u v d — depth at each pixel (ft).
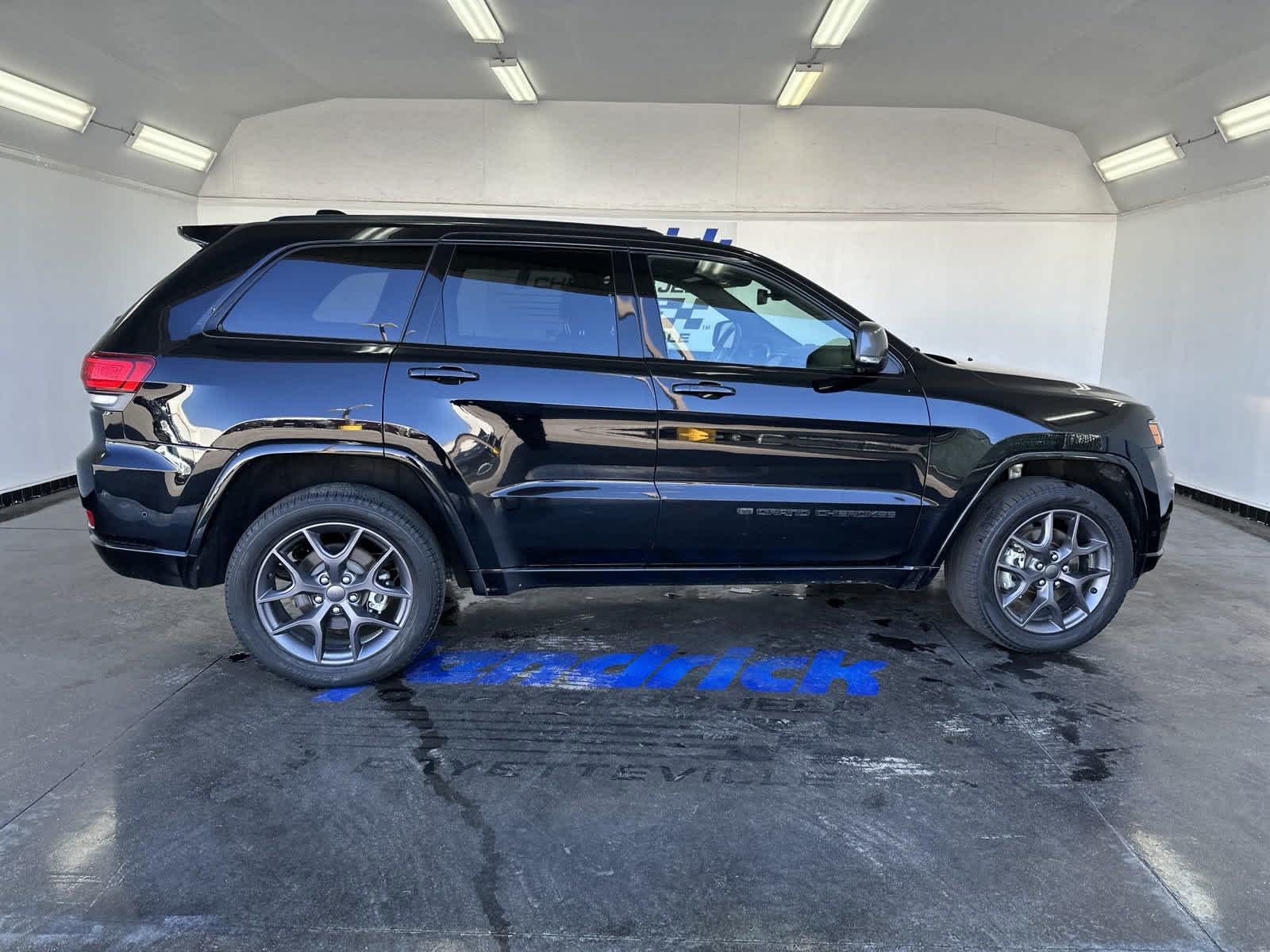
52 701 9.36
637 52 19.83
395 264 9.57
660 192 25.16
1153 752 8.49
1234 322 20.15
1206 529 18.63
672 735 8.75
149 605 12.60
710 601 13.28
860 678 10.28
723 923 5.95
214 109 22.68
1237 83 17.54
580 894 6.24
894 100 23.63
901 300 25.72
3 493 18.58
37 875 6.33
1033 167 24.89
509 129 24.70
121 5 16.14
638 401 9.62
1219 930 5.93
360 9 16.98
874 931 5.90
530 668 10.47
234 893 6.18
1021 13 16.85
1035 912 6.09
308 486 9.77
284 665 9.55
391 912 6.02
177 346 9.09
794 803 7.50
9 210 18.34
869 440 10.09
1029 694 9.85
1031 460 11.16
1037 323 25.77
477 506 9.56
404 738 8.63
